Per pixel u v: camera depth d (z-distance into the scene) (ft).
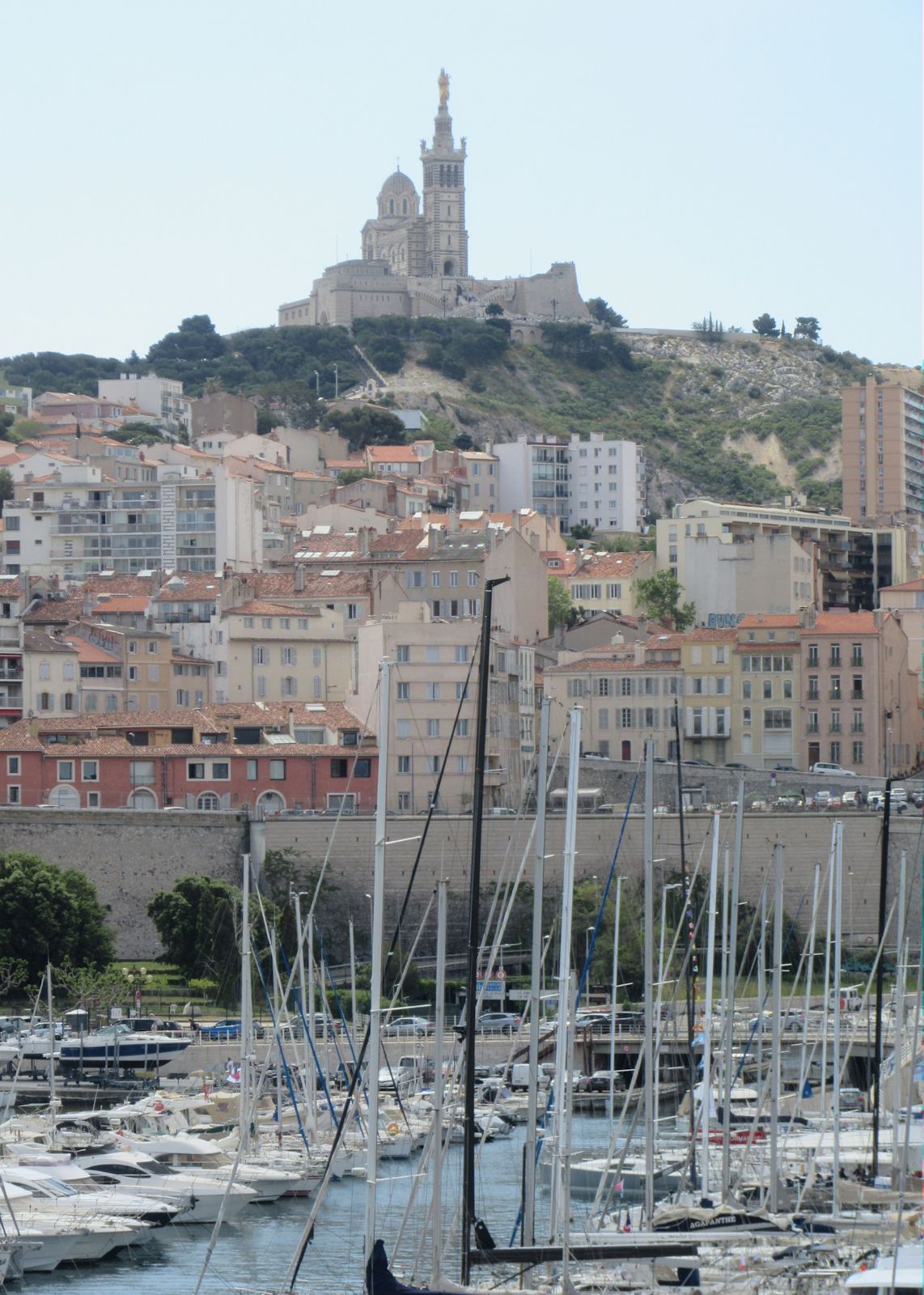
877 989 589.73
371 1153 442.91
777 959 591.37
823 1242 494.18
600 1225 530.27
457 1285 462.19
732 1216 531.91
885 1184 580.30
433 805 564.71
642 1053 597.52
